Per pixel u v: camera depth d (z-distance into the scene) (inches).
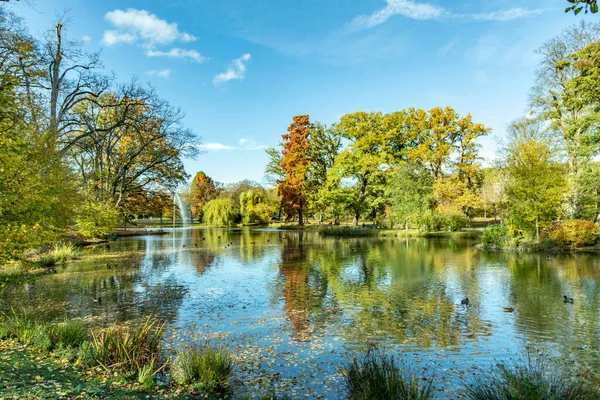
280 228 2066.9
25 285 524.4
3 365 201.8
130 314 382.0
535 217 927.7
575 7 169.3
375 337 313.7
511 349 286.4
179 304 424.2
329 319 366.0
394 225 1660.9
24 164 354.3
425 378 234.5
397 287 512.7
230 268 684.1
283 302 434.0
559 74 1143.0
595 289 482.3
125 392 187.0
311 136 2000.5
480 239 1112.2
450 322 354.6
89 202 1182.9
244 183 3083.2
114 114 1189.1
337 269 668.7
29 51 635.5
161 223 2613.2
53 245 828.0
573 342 300.0
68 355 236.2
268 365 254.1
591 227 874.1
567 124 1149.1
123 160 1352.1
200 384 213.5
